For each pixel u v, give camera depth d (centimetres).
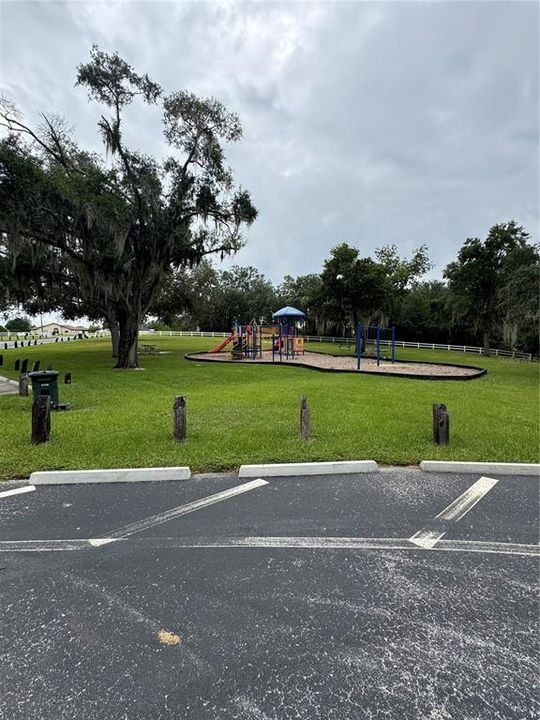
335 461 425
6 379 1195
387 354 2642
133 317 1580
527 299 1400
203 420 611
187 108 1478
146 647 182
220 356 2192
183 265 1744
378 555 260
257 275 5959
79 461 422
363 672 167
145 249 1519
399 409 705
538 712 149
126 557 257
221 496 354
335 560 254
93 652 179
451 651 179
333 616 202
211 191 1588
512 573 240
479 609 208
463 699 155
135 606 210
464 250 2852
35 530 293
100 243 1353
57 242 1334
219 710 150
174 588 225
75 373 1378
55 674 167
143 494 358
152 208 1456
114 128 1428
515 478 398
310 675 166
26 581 231
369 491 365
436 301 3709
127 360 1580
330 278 2967
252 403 757
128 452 452
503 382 1207
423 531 292
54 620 200
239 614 204
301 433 513
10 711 149
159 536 284
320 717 147
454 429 570
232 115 1545
